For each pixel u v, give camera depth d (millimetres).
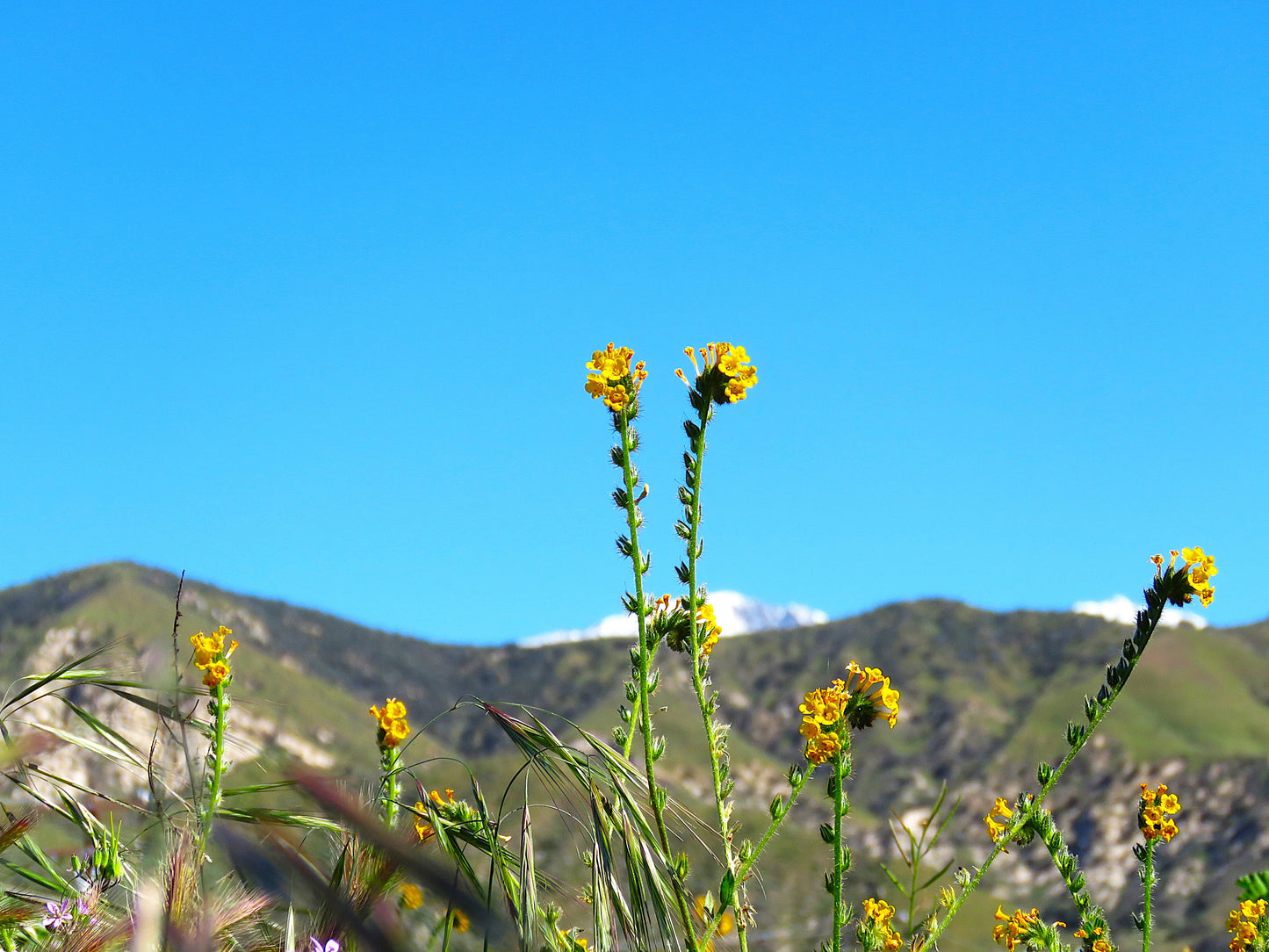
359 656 133750
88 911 2830
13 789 3197
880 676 3619
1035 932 5090
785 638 139500
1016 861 60469
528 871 2789
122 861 3000
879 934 4105
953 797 98000
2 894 2975
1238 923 4961
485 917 2164
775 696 125375
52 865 3133
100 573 108250
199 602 119688
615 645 139000
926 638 134750
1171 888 73062
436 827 2949
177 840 2344
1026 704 116000
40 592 105875
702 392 3803
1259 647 120438
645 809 3285
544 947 2895
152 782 2693
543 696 129250
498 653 142000
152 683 2834
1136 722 104000
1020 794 4344
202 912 2020
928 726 114812
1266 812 82562
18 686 3285
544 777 3076
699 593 3740
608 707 117875
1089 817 90125
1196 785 91312
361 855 2400
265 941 2207
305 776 2305
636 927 2891
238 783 2457
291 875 1997
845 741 3576
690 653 3697
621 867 3016
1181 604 4113
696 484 3783
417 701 126000
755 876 3430
